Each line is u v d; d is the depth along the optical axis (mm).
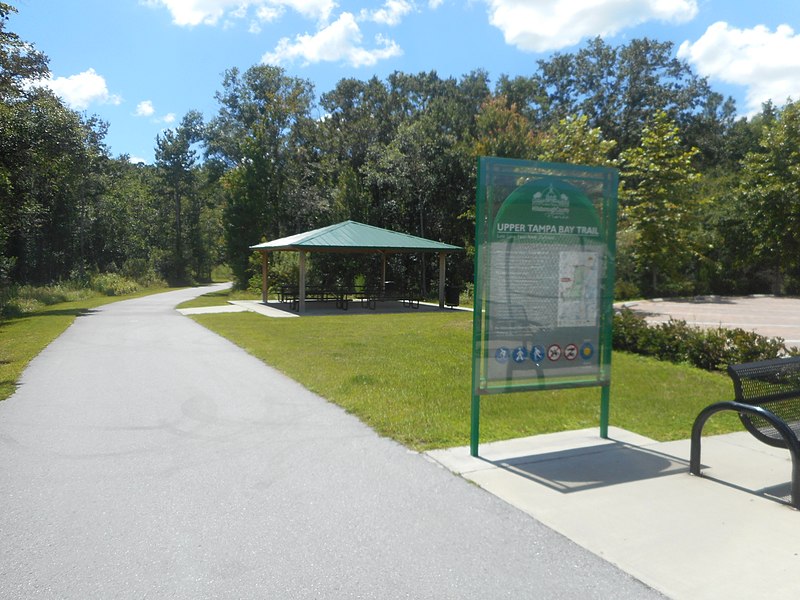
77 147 28062
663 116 20984
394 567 3318
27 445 5609
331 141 44906
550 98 52375
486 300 5262
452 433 5953
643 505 4152
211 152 56125
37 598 3004
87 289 39812
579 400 7418
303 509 4117
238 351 11664
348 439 5770
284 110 46062
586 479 4676
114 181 58656
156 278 60844
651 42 48875
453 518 3957
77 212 48938
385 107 46344
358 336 13969
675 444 5652
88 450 5453
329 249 22125
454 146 36594
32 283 44719
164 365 10031
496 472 4840
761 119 43250
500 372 5340
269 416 6641
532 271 5418
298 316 20172
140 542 3629
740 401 4688
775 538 3631
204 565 3344
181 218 74938
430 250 23875
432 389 7949
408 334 14312
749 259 28984
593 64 50250
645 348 10781
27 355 11297
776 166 28047
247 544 3600
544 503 4195
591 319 5676
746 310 20188
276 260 33094
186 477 4750
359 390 7898
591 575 3219
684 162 20578
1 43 23625
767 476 4730
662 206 20625
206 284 74000
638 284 27984
